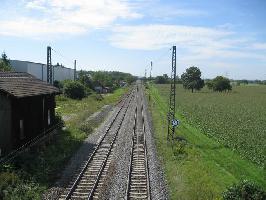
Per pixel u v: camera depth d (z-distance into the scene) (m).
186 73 147.50
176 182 23.97
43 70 88.69
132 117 55.81
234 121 54.19
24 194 20.33
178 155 31.44
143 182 23.70
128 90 138.75
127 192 21.42
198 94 125.81
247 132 44.66
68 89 79.19
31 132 31.55
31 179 22.69
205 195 21.25
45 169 24.88
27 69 79.56
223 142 38.88
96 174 25.06
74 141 35.00
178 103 85.62
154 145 35.50
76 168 26.33
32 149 29.30
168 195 21.59
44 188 21.61
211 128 47.56
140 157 30.52
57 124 40.62
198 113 64.44
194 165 28.34
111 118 54.09
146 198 20.91
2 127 26.75
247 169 29.27
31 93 30.66
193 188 22.44
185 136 42.09
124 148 33.75
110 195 21.06
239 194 19.16
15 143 27.61
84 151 31.67
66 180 23.48
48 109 37.66
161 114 62.47
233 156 33.31
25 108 29.95
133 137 38.78
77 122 46.34
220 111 68.06
